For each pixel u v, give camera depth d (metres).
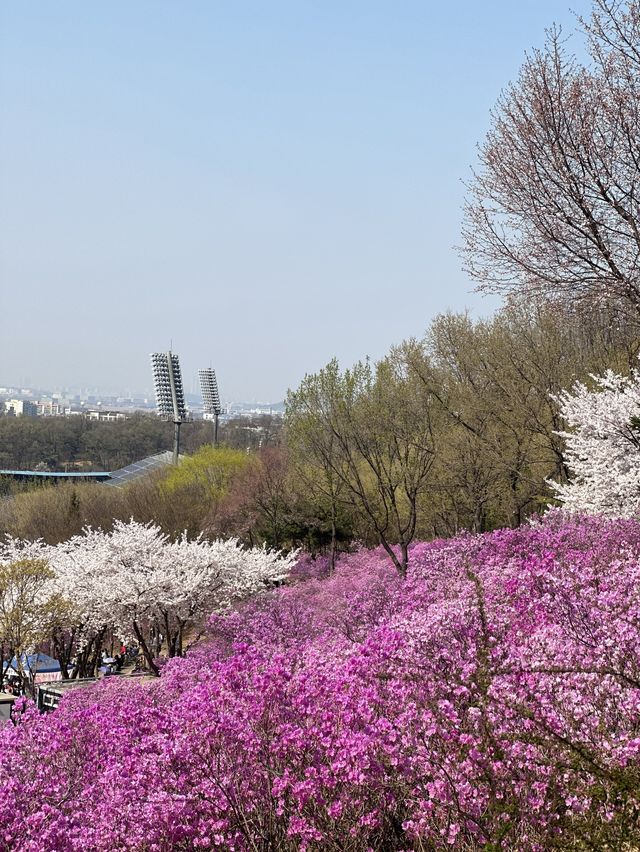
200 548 30.72
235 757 7.53
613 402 18.05
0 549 41.25
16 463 124.94
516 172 17.20
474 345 31.75
